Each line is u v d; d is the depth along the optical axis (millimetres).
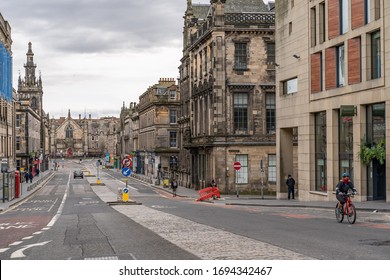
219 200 44688
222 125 56469
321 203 33938
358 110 32469
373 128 31938
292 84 43000
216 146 56406
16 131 105938
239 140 56625
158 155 97875
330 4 35812
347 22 34062
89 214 29406
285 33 43656
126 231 18859
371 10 31188
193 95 67562
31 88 153375
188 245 14508
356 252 12750
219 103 56500
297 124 41406
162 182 81000
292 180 44312
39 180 89500
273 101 57250
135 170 130000
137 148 132125
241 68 56719
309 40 39031
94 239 16688
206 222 21844
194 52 67875
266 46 57156
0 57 57625
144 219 24094
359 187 32188
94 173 132625
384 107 30828
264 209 31859
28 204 43938
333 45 35438
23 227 22172
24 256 13406
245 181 56781
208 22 60000
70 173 134750
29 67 156750
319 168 38750
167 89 101312
